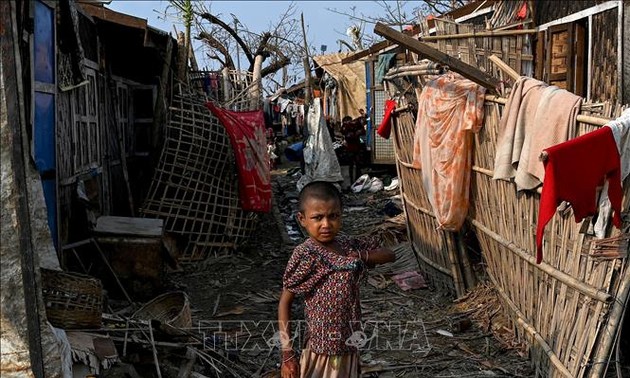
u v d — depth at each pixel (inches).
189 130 330.6
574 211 134.3
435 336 215.5
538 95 167.3
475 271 250.7
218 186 330.0
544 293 172.2
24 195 99.9
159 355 161.3
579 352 146.3
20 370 94.9
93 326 149.7
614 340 137.9
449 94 219.9
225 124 327.3
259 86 410.9
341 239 130.6
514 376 180.7
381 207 484.1
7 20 95.7
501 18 374.0
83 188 251.8
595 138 130.1
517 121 175.3
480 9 412.2
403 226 355.9
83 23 275.0
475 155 219.1
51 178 210.5
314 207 123.5
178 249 318.7
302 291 126.1
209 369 173.0
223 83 444.8
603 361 139.0
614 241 135.8
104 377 143.3
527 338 187.6
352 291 125.9
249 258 329.4
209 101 358.9
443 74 236.2
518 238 189.6
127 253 247.6
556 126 157.5
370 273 293.7
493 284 225.9
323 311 125.0
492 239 213.5
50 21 205.8
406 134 289.7
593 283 143.1
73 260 241.9
